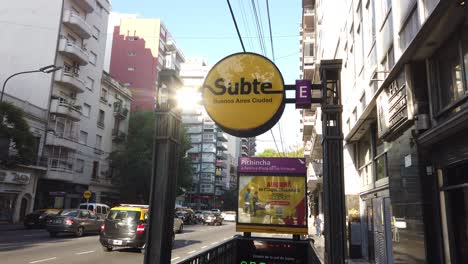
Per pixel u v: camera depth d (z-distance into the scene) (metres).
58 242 16.48
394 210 8.76
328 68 5.39
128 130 45.97
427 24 6.32
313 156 30.72
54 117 33.47
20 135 20.25
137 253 13.80
